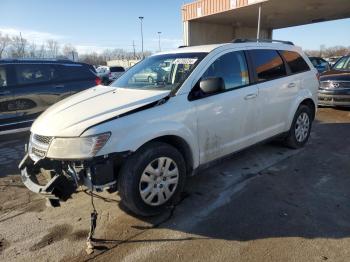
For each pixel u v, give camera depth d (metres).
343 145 5.99
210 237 3.23
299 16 21.52
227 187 4.30
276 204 3.82
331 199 3.92
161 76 4.24
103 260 2.95
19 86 7.09
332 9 18.84
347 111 9.22
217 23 23.94
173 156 3.63
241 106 4.39
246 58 4.63
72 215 3.74
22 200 4.17
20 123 7.16
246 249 3.03
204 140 4.00
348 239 3.13
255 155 5.46
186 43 22.64
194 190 4.23
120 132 3.21
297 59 5.63
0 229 3.49
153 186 3.52
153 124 3.43
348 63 9.99
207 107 3.95
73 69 7.84
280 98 5.09
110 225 3.50
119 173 3.34
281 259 2.87
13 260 2.99
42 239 3.30
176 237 3.25
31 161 3.55
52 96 7.47
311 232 3.25
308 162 5.13
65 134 3.15
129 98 3.64
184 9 22.05
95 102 3.67
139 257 2.97
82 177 3.12
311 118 6.00
